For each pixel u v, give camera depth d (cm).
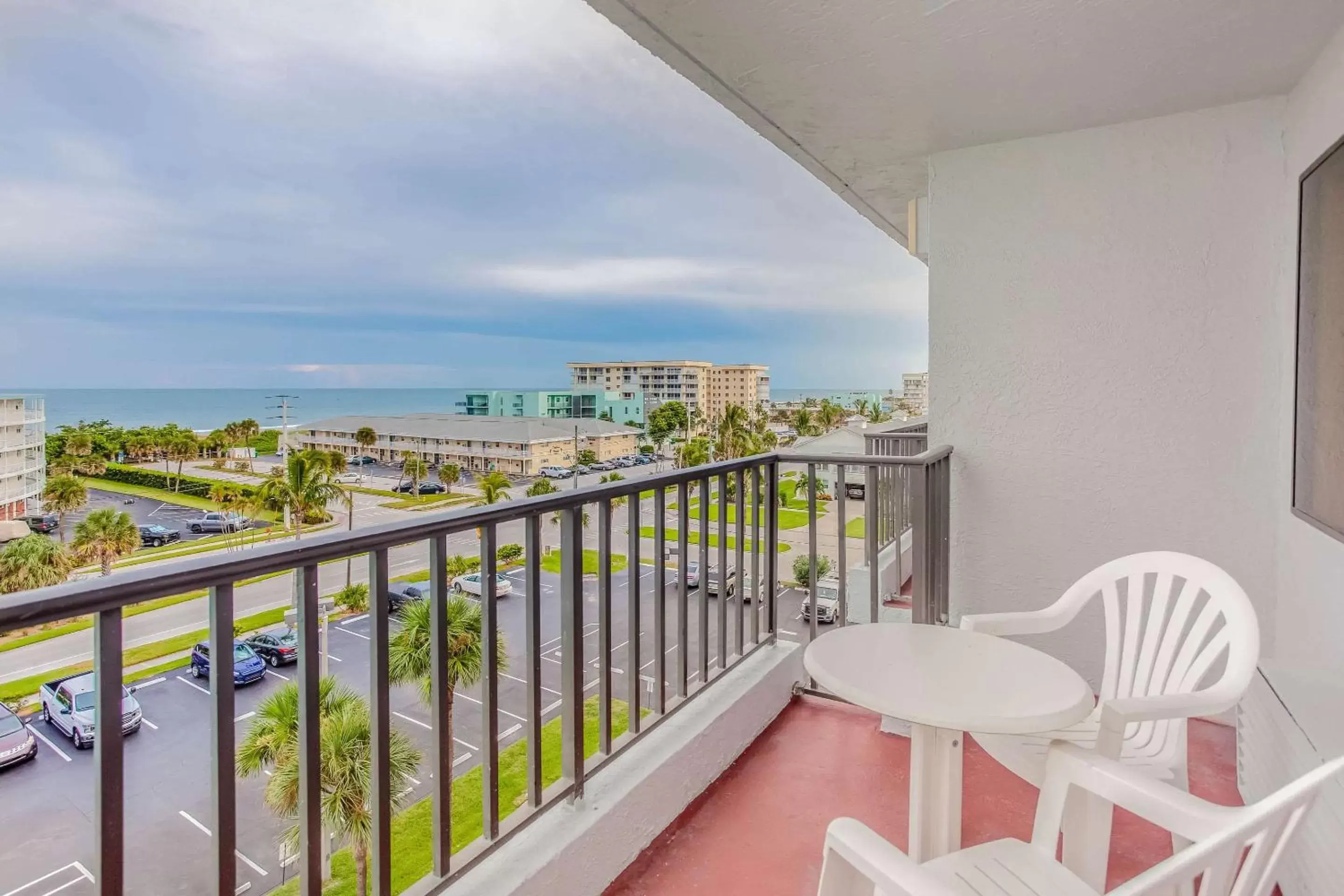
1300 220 224
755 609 274
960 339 296
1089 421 275
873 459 255
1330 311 195
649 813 184
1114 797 113
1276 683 185
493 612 144
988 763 233
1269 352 247
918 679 129
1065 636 284
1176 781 149
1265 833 85
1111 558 274
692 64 215
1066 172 274
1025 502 287
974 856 121
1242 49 205
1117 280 268
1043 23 190
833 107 247
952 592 301
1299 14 186
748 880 171
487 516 139
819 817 198
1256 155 246
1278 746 172
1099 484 275
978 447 295
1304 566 222
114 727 85
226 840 97
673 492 304
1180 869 78
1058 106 247
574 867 155
